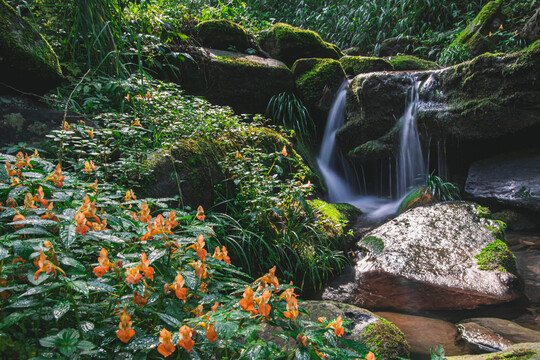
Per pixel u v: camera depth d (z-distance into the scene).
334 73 6.56
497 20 7.96
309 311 2.53
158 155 3.35
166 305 1.48
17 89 3.30
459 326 2.86
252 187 3.70
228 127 4.12
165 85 4.24
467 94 5.39
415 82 5.90
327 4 11.19
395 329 2.50
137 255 1.52
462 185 5.68
